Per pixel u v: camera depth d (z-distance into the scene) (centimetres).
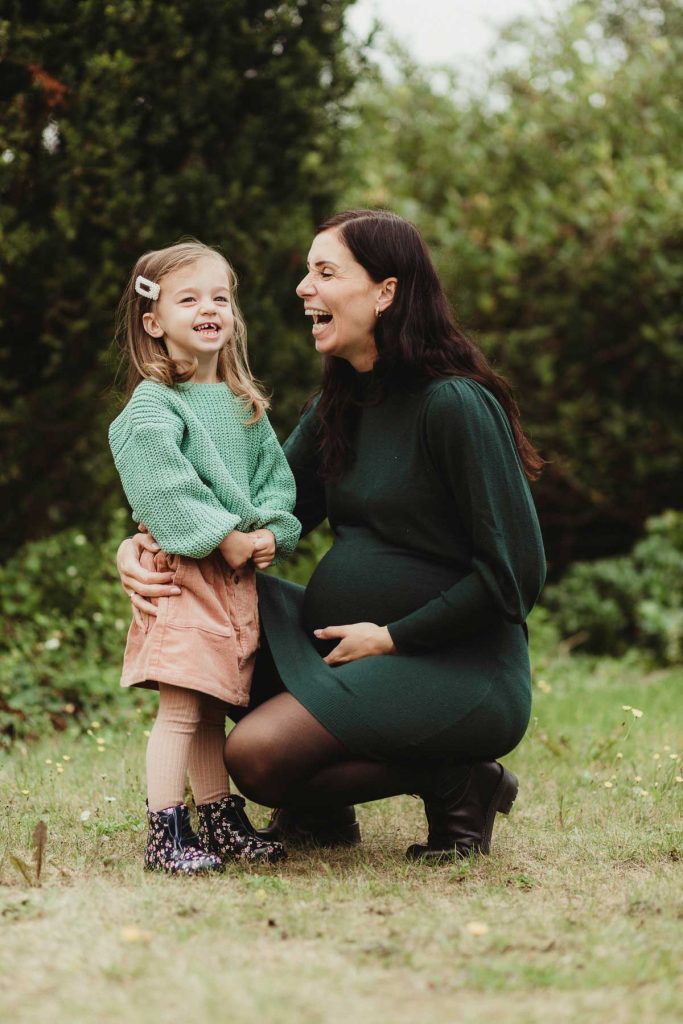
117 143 511
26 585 567
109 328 568
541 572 304
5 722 493
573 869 300
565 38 957
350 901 265
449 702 295
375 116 960
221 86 538
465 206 937
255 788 295
